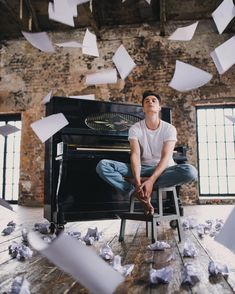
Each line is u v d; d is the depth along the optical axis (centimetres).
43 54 707
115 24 697
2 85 712
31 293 92
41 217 373
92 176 271
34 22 673
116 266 105
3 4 636
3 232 226
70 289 97
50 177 258
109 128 299
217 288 95
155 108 208
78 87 682
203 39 665
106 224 286
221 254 149
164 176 191
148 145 208
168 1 627
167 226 266
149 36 682
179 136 641
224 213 399
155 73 666
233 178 655
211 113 675
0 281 106
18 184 686
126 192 203
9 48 723
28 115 692
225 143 665
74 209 259
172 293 91
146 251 158
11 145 726
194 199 616
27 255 144
